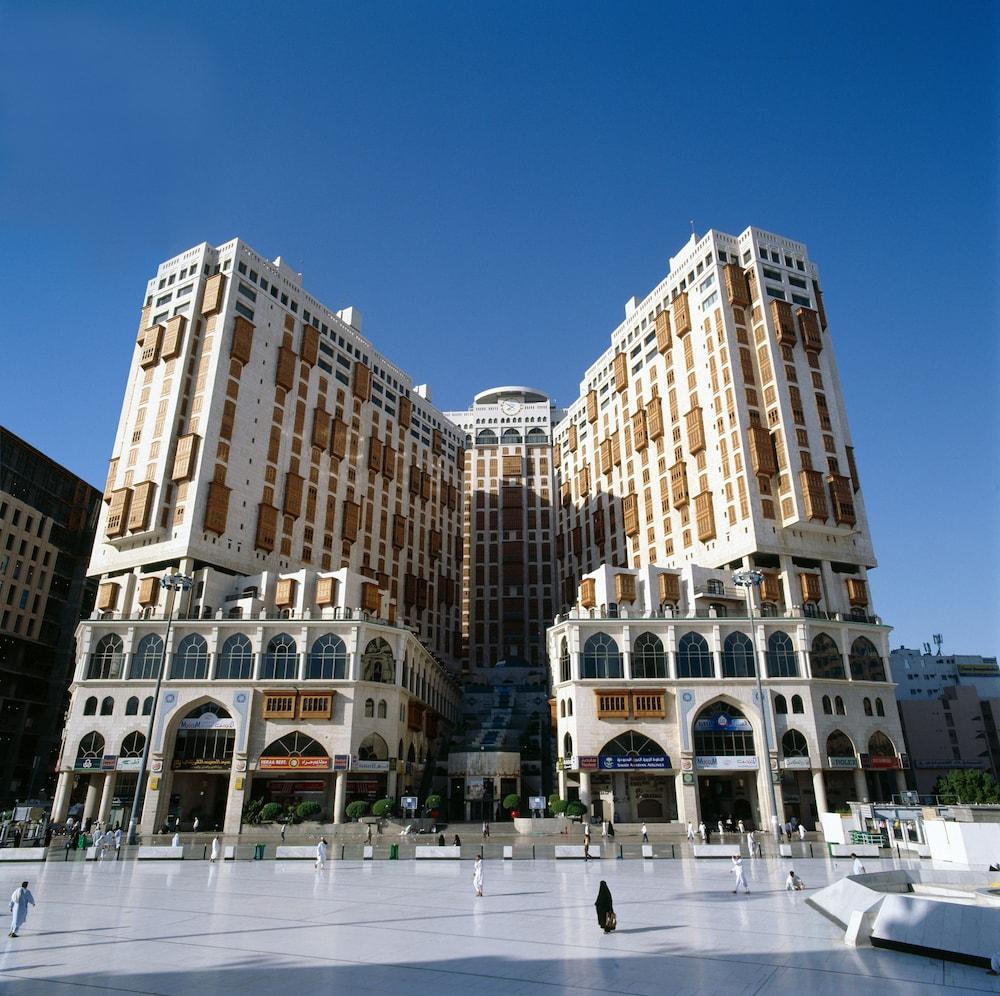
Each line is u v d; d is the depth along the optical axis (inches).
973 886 1027.3
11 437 3966.5
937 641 5669.3
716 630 2775.6
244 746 2591.0
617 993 637.3
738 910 1027.9
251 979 684.7
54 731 3959.2
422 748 3240.7
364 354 4525.1
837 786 2824.8
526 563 5398.6
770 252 3735.2
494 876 1448.1
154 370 3540.8
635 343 4288.9
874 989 642.2
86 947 819.4
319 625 2770.7
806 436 3316.9
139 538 3206.2
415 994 636.1
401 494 4638.3
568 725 2714.1
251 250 3777.1
